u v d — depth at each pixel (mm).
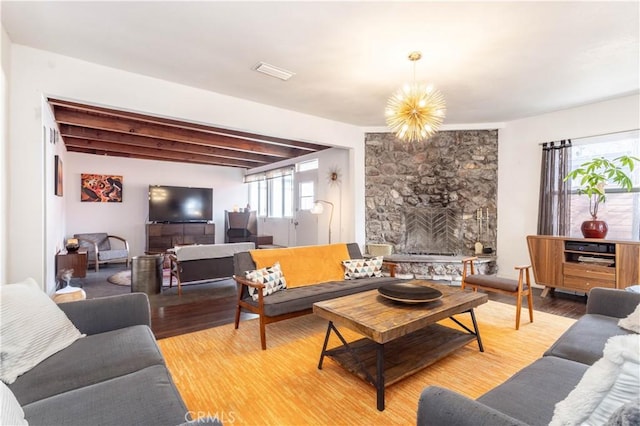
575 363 1527
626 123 3916
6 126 2555
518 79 3369
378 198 5383
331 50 2752
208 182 8633
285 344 2729
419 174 5355
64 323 1722
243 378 2158
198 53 2820
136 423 1085
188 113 3557
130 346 1661
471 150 5191
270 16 2260
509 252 4988
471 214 5195
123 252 6523
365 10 2186
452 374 2211
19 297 1591
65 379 1366
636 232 3953
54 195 4090
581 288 3914
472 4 2115
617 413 717
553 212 4473
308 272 3543
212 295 4324
